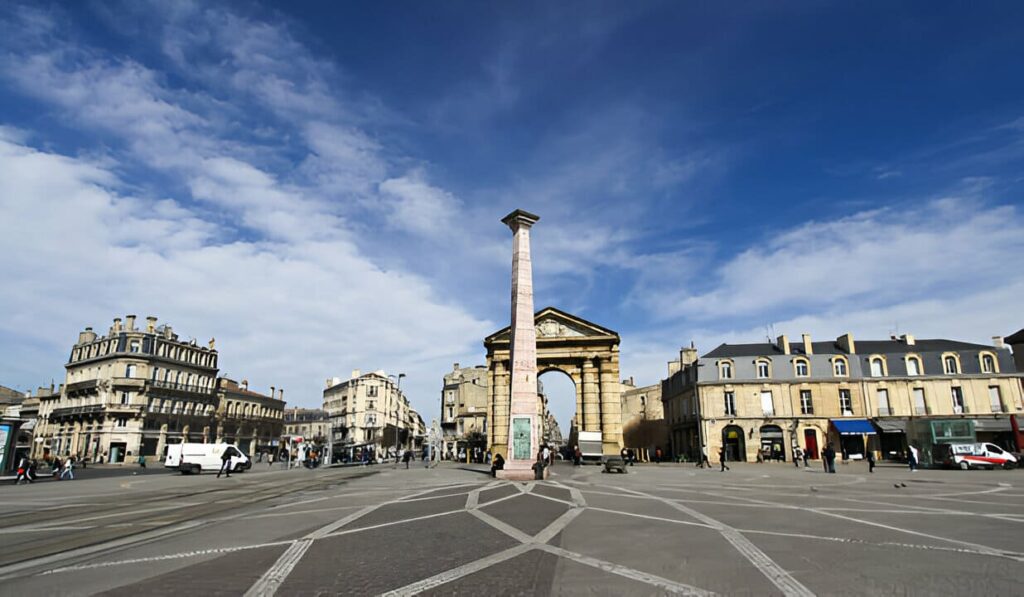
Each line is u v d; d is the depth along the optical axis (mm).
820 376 55125
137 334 76312
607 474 34438
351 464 67562
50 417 83250
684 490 21891
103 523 13516
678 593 7109
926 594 6922
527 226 33406
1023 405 51344
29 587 7484
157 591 7273
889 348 56188
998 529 11711
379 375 107625
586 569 8383
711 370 57625
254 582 7711
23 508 17109
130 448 71500
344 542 10727
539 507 16234
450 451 94438
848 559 8883
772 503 16938
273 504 17781
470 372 95875
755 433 54969
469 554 9539
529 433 31125
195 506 17438
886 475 31953
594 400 55500
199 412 82500
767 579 7719
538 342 57312
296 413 125625
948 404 52750
